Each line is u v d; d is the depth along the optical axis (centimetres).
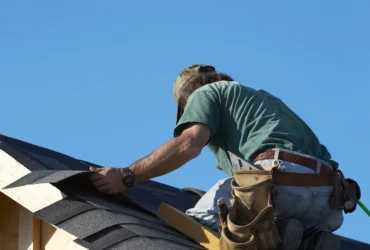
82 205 658
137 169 676
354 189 696
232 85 705
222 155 710
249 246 619
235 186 638
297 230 657
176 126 687
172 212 688
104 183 676
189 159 670
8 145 724
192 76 737
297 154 674
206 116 681
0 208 748
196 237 670
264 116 693
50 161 750
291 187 662
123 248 604
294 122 701
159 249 596
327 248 688
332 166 696
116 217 642
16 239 738
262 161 672
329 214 687
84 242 626
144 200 736
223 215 631
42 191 675
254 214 629
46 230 719
